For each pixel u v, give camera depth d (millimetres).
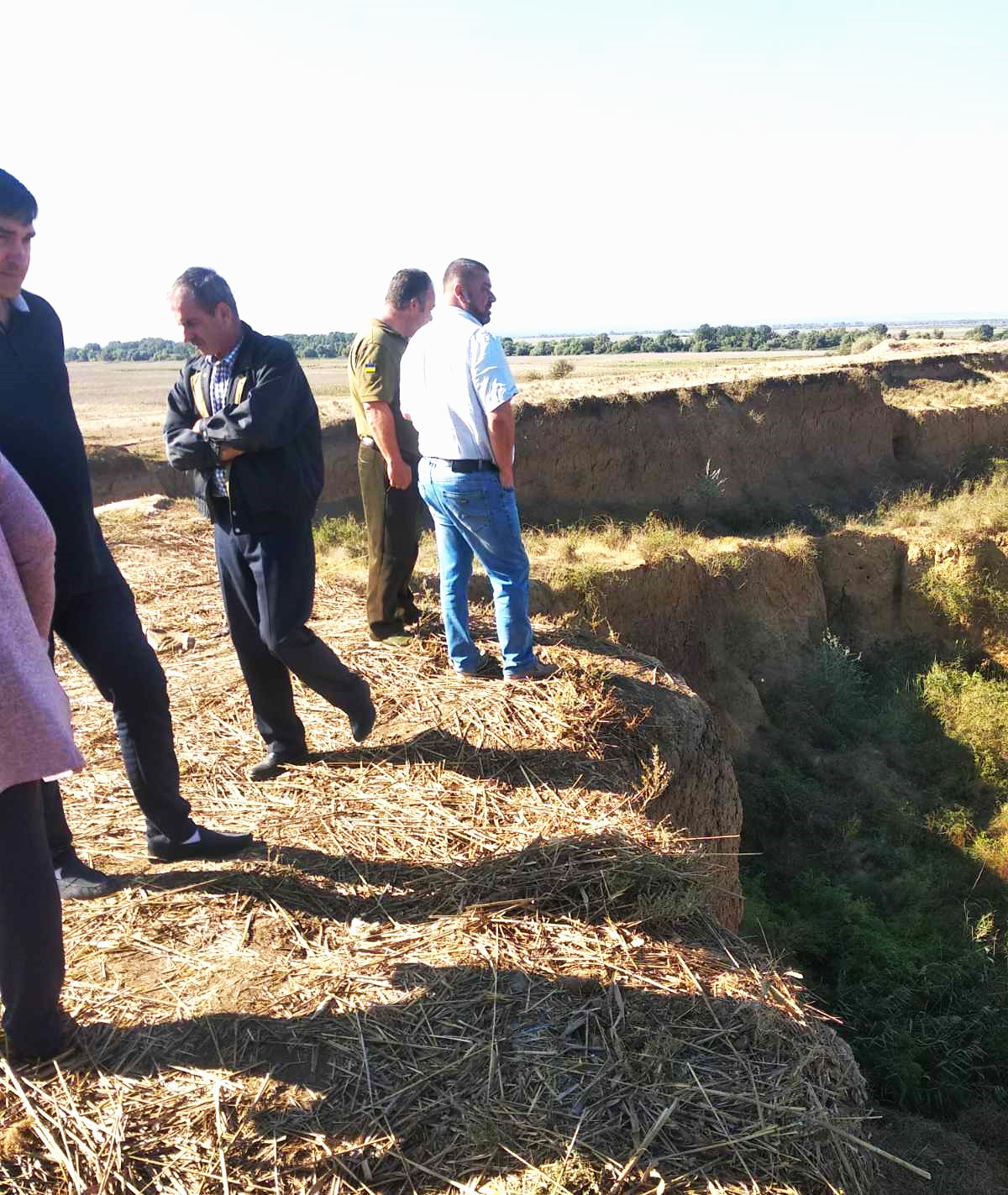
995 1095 9906
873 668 22141
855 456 34344
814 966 12180
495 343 4324
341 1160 2178
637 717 4773
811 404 33438
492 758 4242
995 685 20312
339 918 3092
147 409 48406
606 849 3449
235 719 4648
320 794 3910
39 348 2754
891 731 19188
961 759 18422
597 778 4160
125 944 2906
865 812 16656
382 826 3654
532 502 28156
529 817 3766
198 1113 2289
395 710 4672
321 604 6430
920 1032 10688
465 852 3486
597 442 29094
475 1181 2143
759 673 20031
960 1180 7977
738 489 31391
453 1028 2588
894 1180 7816
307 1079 2395
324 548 11406
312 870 3340
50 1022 2424
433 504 4695
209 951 2887
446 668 5180
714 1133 2318
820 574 22453
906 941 12695
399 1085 2391
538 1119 2301
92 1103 2318
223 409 3512
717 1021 2693
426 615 5984
